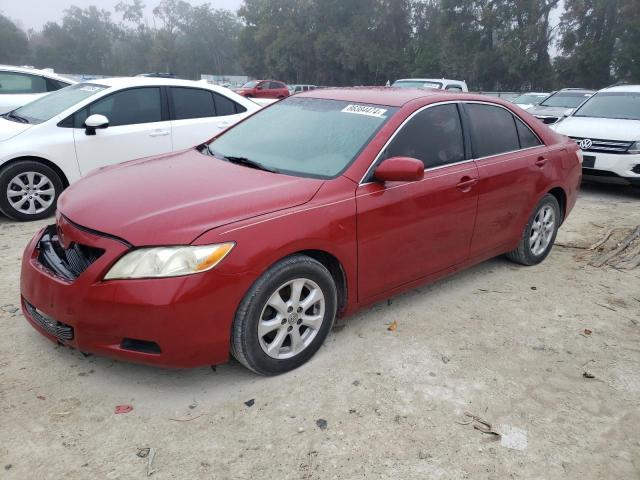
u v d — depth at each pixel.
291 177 3.36
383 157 3.51
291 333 3.14
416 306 4.16
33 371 3.12
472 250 4.27
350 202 3.27
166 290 2.66
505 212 4.45
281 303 3.03
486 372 3.32
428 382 3.19
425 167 3.77
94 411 2.82
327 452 2.61
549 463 2.62
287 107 4.29
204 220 2.81
